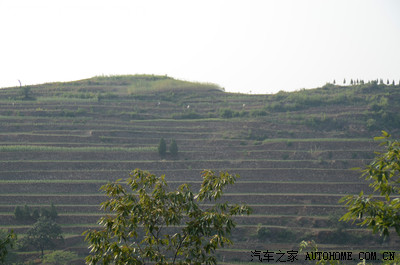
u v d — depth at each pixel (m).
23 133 175.12
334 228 118.19
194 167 158.00
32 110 198.12
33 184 137.88
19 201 129.38
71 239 112.25
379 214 26.56
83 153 160.62
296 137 185.38
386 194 28.41
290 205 131.75
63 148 163.12
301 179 150.62
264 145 174.12
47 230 105.50
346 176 150.50
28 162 150.50
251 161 160.75
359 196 27.67
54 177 145.62
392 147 28.53
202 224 30.33
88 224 121.50
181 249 32.66
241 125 193.88
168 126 195.88
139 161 157.88
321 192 141.25
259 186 142.75
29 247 107.06
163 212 31.30
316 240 116.75
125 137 181.25
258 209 130.00
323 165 159.00
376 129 188.62
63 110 199.12
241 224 124.00
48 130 182.38
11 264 93.81
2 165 148.00
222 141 179.88
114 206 31.98
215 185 31.73
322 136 185.88
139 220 31.53
